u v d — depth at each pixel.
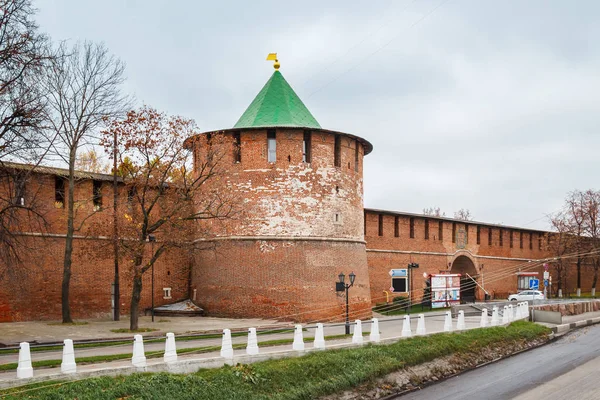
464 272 55.81
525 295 54.25
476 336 26.73
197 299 34.09
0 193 25.61
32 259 28.20
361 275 34.75
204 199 29.05
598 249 61.00
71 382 14.62
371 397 19.38
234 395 16.56
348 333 25.91
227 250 32.28
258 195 32.16
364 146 36.94
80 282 30.98
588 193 62.81
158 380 15.84
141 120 26.73
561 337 30.83
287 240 31.83
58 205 30.78
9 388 13.79
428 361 22.89
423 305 45.50
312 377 18.92
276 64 35.62
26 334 23.70
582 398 18.34
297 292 31.38
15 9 20.00
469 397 19.09
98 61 29.44
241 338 24.69
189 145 29.39
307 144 33.31
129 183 27.72
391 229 45.69
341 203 33.72
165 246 26.78
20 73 20.12
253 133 32.59
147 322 29.45
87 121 28.95
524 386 20.19
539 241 64.94
